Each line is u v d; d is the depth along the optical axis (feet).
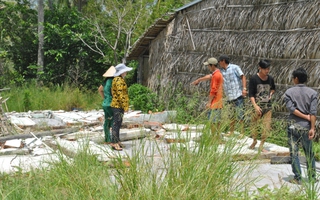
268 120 22.25
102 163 18.30
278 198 17.46
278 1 38.24
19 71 78.18
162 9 76.64
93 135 32.83
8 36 81.41
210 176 15.72
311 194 17.52
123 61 71.05
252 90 26.71
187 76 49.26
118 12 72.23
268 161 26.84
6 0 80.59
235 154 17.34
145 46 62.80
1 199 15.80
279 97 35.94
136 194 15.03
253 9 40.96
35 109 54.70
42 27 73.72
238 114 18.63
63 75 74.13
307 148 22.34
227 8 44.29
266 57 38.40
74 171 17.42
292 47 35.58
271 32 38.47
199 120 18.78
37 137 33.04
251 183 17.80
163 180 15.76
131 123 37.45
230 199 15.97
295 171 21.97
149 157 18.04
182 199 14.71
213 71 28.43
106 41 71.46
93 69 76.28
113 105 27.78
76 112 49.32
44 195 16.34
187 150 16.94
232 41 42.75
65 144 26.91
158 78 55.21
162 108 49.47
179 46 51.75
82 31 75.00
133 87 54.39
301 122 22.22
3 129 34.09
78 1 91.04
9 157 26.76
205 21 47.57
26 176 19.07
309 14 34.65
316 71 33.27
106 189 15.89
